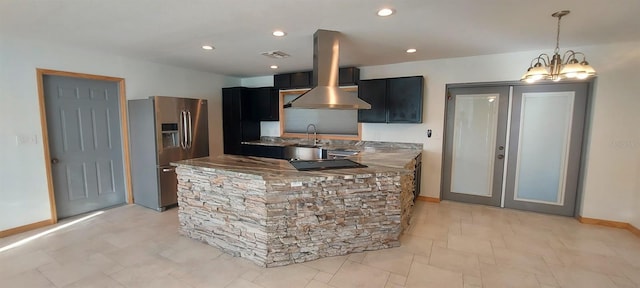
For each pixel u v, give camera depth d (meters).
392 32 2.94
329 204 2.65
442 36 3.06
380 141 4.84
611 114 3.39
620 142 3.38
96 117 3.98
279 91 5.63
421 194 4.61
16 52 3.16
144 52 3.86
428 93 4.38
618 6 2.23
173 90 4.84
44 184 3.45
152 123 3.96
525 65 3.75
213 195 2.88
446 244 2.99
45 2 2.19
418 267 2.54
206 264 2.60
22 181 3.28
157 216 3.84
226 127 5.84
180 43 3.39
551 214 3.96
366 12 2.39
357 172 2.61
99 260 2.67
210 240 2.95
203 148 4.58
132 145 4.27
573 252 2.83
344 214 2.71
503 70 3.88
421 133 4.52
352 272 2.46
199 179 2.98
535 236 3.21
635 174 3.33
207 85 5.47
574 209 3.82
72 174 3.79
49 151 3.50
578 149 3.74
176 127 4.21
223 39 3.21
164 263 2.62
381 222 2.83
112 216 3.82
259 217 2.55
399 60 4.32
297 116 5.80
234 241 2.75
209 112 5.55
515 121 4.06
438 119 4.36
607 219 3.52
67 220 3.66
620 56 3.29
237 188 2.69
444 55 3.98
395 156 3.64
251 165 2.95
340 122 5.35
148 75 4.46
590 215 3.60
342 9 2.33
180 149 4.25
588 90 3.61
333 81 3.03
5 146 3.14
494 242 3.05
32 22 2.65
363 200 2.75
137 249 2.88
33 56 3.28
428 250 2.86
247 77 6.13
